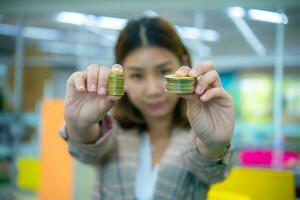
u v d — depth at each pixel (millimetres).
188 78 622
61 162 1998
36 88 5883
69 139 803
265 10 4648
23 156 5016
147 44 910
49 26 6020
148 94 908
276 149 4453
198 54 5238
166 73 925
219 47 5656
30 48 6117
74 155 854
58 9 5398
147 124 992
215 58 5082
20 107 5598
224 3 4746
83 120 705
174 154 875
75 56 5992
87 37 5637
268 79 4832
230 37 5496
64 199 1990
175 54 933
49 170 2031
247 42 5535
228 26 5227
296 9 4512
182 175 849
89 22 5500
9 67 6023
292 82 4684
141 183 907
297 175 1327
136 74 930
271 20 4758
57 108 2002
